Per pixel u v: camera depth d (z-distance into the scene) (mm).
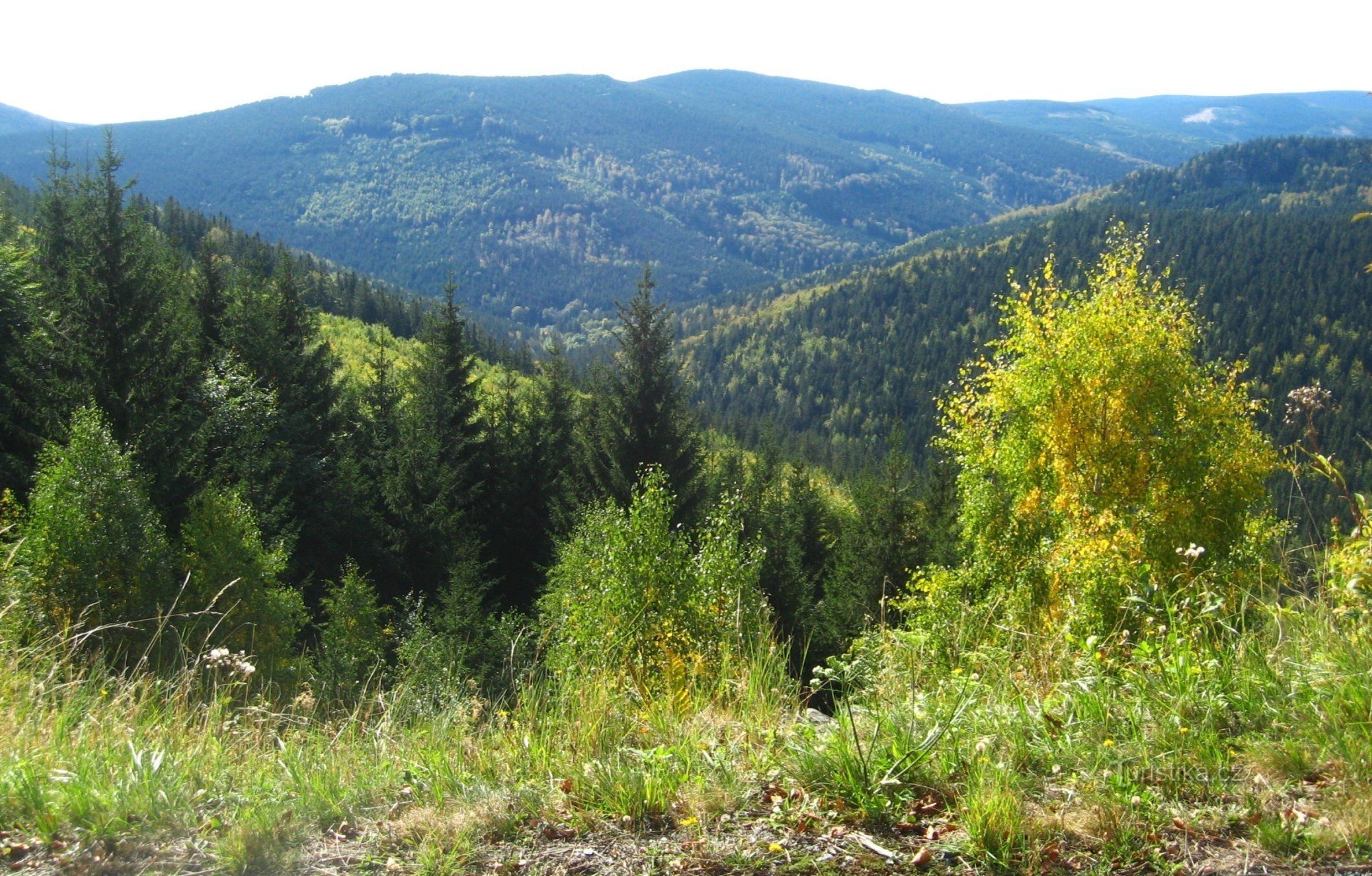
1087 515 13758
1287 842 2162
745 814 2467
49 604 8570
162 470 18234
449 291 29906
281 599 13508
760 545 10141
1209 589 3910
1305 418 4113
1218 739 2711
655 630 6520
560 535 25828
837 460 106000
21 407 18578
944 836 2309
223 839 2281
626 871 2174
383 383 30969
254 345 27469
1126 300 15234
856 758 2629
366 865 2213
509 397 31469
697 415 28438
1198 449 14102
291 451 23234
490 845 2324
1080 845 2244
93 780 2572
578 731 3076
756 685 3604
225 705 3621
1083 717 2918
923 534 26312
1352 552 3324
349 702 4621
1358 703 2625
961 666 3734
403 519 24516
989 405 16188
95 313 19312
